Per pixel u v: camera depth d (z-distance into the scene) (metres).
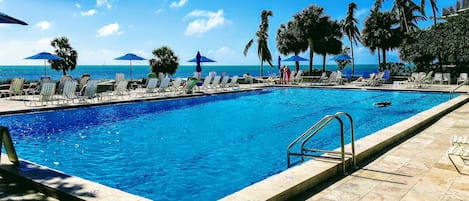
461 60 24.44
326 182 4.40
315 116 12.10
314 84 24.36
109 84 17.06
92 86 13.60
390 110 13.35
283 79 25.12
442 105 11.02
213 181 5.59
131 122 10.85
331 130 9.55
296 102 16.17
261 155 7.08
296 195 3.97
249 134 9.13
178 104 15.17
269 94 19.72
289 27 32.44
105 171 6.10
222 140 8.43
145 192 5.15
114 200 3.63
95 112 12.39
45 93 12.35
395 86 21.09
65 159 6.82
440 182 4.31
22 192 4.19
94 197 3.70
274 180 4.11
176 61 25.22
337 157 5.02
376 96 17.98
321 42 31.28
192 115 12.33
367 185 4.26
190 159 6.82
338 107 14.34
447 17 24.67
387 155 5.59
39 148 7.62
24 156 7.01
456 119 9.12
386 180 4.42
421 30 24.95
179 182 5.55
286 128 9.95
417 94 18.16
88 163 6.56
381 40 29.47
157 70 24.69
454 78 22.41
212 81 20.91
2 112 10.65
